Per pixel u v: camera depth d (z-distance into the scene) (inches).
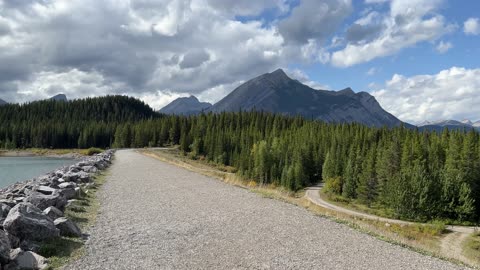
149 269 325.1
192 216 565.6
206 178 1141.7
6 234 330.0
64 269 315.9
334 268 348.5
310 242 436.8
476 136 3959.2
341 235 479.5
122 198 727.7
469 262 414.0
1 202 480.7
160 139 5949.8
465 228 2151.8
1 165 3125.0
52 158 4795.8
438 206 2524.6
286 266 347.3
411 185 2576.3
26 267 307.7
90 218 531.2
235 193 823.1
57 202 534.6
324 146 4552.2
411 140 3853.3
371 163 3373.5
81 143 6131.9
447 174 2822.3
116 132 6127.0
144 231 463.5
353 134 4975.4
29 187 735.7
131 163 1822.1
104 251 373.1
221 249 393.7
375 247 430.3
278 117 6707.7
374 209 2787.9
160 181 1035.9
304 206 692.7
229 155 4736.7
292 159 4045.3
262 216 579.5
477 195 2896.2
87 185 860.0
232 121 6397.6
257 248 402.3
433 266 373.7
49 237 378.6
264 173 3917.3
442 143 3875.5
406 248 437.4
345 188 3324.3
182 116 6387.8
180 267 332.8
